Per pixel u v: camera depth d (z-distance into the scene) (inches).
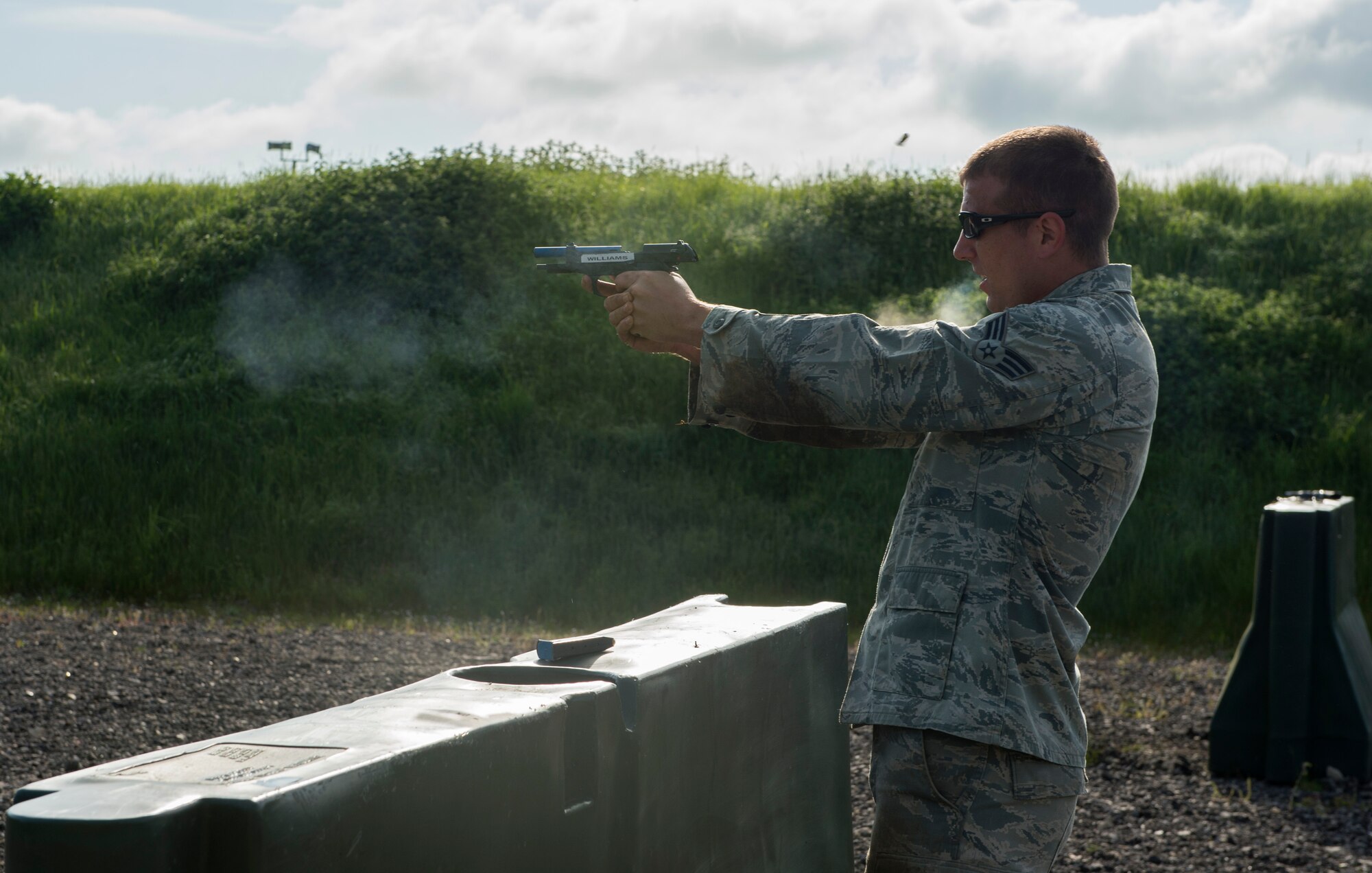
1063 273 79.6
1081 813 183.6
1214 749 203.2
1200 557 368.5
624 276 79.0
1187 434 447.2
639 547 381.1
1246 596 347.9
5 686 224.4
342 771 51.9
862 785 187.5
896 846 76.5
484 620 335.3
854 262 539.8
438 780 57.1
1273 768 197.6
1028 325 73.1
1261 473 424.2
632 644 82.4
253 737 58.5
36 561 369.4
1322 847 169.5
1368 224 584.1
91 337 523.5
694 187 631.2
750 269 538.0
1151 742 220.8
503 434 449.1
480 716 62.5
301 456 432.8
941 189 577.9
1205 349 479.2
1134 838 173.0
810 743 96.0
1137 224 582.2
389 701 66.4
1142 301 498.9
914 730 74.4
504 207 555.2
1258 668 201.2
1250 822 179.8
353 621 327.6
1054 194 78.3
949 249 546.9
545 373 478.3
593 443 442.0
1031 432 75.0
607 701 69.9
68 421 456.8
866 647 78.8
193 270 547.8
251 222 566.3
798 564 374.9
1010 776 73.5
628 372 481.1
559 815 66.0
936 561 76.2
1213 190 631.8
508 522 397.7
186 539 388.5
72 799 48.3
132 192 679.1
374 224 542.3
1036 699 75.1
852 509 410.3
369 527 393.4
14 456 428.1
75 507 404.5
